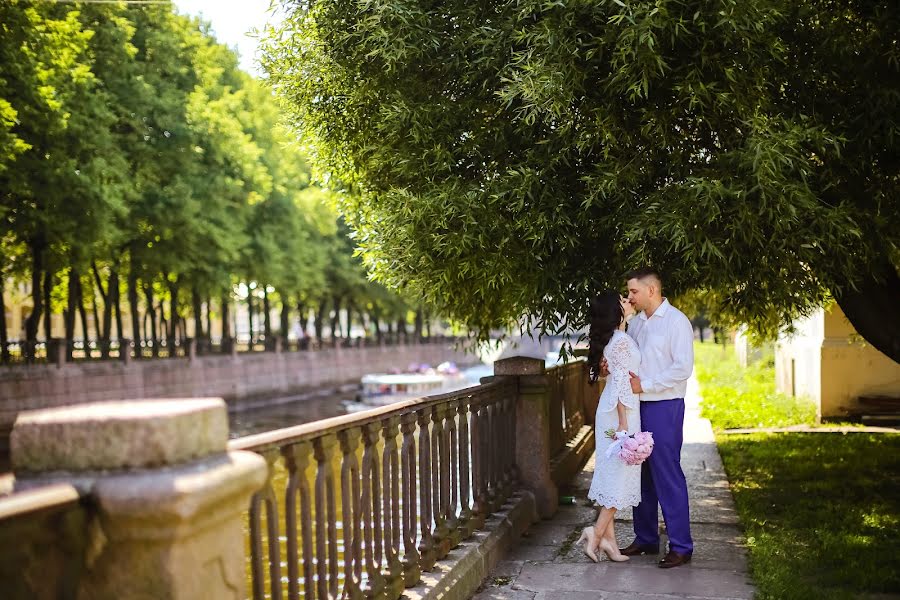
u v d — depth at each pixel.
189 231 32.66
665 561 6.02
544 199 7.19
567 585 5.62
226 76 42.03
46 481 2.23
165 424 2.23
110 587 2.23
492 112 7.84
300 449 3.56
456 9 7.61
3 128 20.61
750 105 6.82
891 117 7.41
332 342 57.06
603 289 7.67
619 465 6.01
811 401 15.73
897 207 7.97
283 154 43.50
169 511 2.12
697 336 67.62
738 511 7.86
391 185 8.67
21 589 2.06
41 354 35.56
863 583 5.45
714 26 6.18
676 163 7.05
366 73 8.13
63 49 23.69
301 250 43.50
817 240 6.71
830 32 7.48
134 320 36.12
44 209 25.84
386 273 9.20
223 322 45.88
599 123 6.73
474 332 10.29
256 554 3.20
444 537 5.48
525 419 7.68
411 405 5.01
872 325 8.79
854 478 9.27
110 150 27.50
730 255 6.95
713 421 15.32
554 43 6.61
